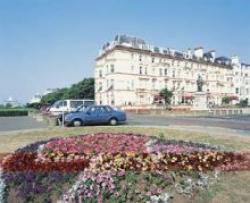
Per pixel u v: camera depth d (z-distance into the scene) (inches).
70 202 295.6
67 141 396.8
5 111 2413.9
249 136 709.9
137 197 290.2
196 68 4328.3
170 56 3993.6
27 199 308.8
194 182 317.1
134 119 1573.6
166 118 1711.4
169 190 302.7
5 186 330.6
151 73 3784.5
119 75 3489.2
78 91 4375.0
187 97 4097.0
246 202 306.5
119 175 306.2
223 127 1036.5
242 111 2551.7
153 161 328.5
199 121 1421.0
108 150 354.6
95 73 3951.8
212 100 4547.2
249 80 5196.9
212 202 301.9
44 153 362.0
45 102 4687.5
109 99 3538.4
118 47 3489.2
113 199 288.2
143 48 3710.6
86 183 301.3
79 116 1101.7
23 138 745.6
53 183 315.6
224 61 4938.5
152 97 3767.2
